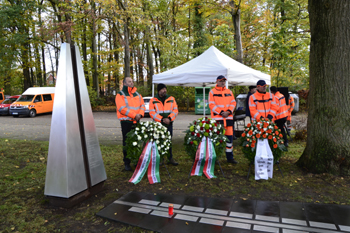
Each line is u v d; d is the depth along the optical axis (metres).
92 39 22.42
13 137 8.66
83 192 3.46
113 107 22.39
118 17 17.16
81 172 3.40
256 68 15.06
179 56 18.98
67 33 17.27
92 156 3.62
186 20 22.48
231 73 5.62
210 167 4.37
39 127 11.36
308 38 15.92
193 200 3.34
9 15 17.56
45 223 2.85
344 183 3.72
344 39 3.91
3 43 18.48
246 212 2.94
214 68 5.71
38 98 16.97
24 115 16.25
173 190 3.75
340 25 3.91
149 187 3.90
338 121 4.00
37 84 31.70
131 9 16.70
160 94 4.93
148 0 20.12
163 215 2.92
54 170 3.23
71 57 3.47
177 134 8.97
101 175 3.76
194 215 2.90
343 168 3.98
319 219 2.72
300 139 7.50
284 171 4.45
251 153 4.16
